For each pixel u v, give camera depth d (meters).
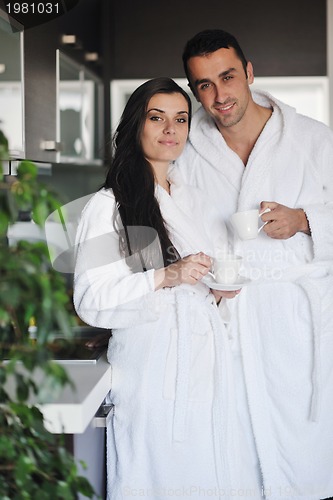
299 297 1.85
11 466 1.00
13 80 1.95
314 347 1.82
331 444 1.87
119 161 1.74
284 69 3.68
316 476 1.85
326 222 1.85
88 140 3.46
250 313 1.85
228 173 1.98
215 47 1.91
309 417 1.84
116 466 1.66
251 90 2.06
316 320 1.82
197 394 1.64
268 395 1.85
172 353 1.64
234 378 1.84
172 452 1.62
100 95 3.79
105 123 3.82
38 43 2.21
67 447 1.37
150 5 3.77
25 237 2.55
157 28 3.78
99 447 1.68
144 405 1.63
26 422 1.00
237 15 3.71
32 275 0.91
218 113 1.94
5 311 0.92
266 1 3.67
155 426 1.62
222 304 1.78
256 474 1.85
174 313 1.66
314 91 3.68
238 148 2.01
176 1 3.75
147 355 1.63
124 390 1.65
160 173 1.80
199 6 3.73
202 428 1.64
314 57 3.67
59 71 2.64
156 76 3.79
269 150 1.95
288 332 1.83
